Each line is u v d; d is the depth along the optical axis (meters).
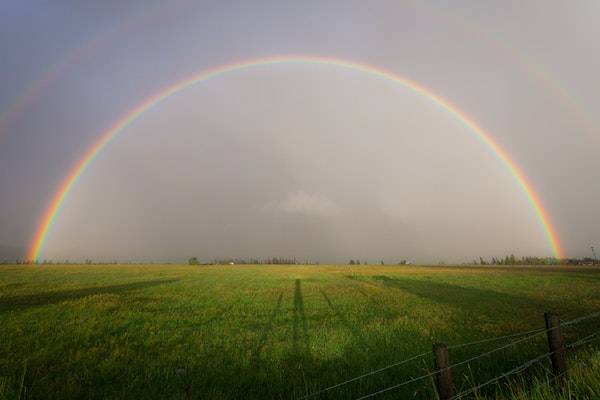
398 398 8.37
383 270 95.06
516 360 10.64
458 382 9.05
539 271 84.00
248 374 10.11
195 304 24.72
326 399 8.38
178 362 11.33
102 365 10.76
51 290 32.84
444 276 62.31
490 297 29.38
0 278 48.75
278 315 20.25
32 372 10.09
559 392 6.28
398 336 14.65
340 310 22.20
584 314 20.36
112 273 68.31
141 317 19.20
